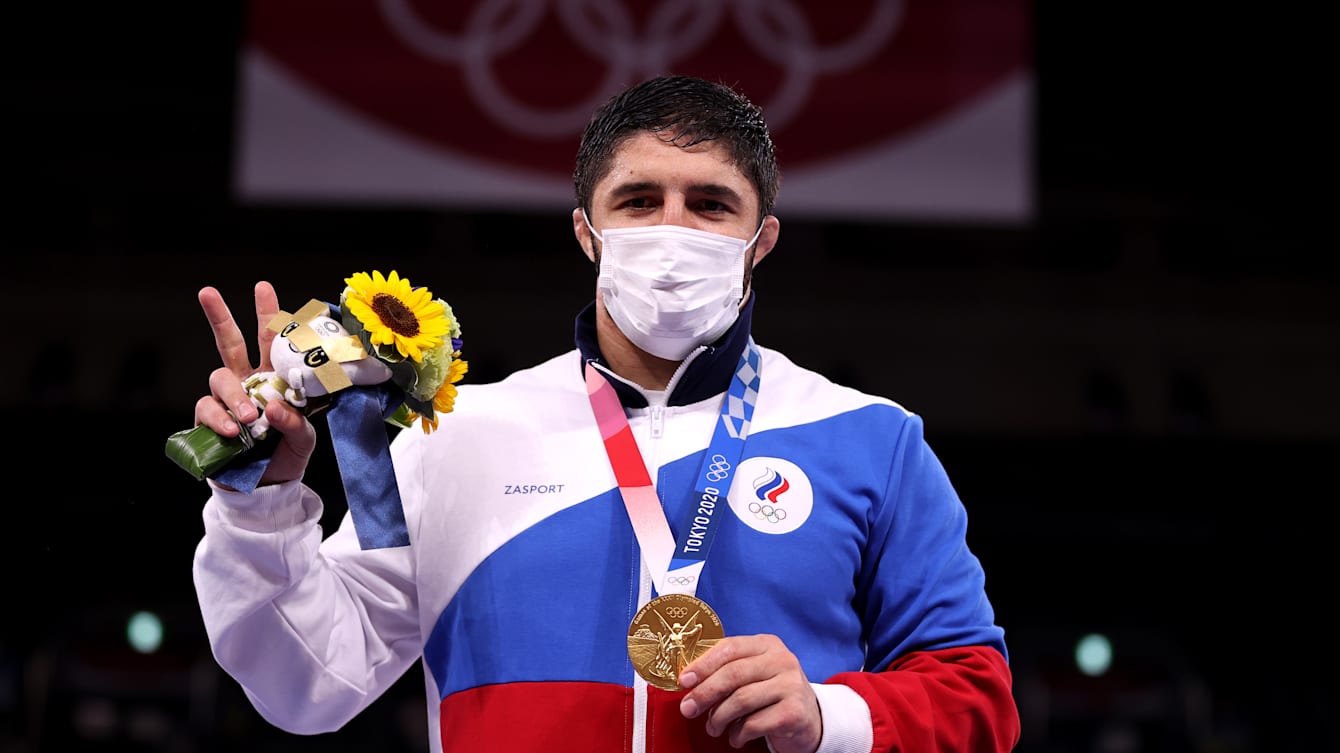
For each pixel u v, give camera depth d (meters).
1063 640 8.55
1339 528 8.36
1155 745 8.41
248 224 9.69
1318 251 9.96
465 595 1.93
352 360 1.82
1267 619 8.52
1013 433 8.54
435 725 1.94
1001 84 6.51
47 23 8.81
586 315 2.13
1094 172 9.65
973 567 2.03
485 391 2.11
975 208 6.45
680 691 1.80
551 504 1.95
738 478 1.97
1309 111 9.12
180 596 8.32
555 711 1.81
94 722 8.13
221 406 1.80
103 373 9.48
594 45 6.47
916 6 6.54
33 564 8.09
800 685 1.71
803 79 6.48
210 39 8.99
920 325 9.86
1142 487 8.41
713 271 1.97
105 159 9.44
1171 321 9.95
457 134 6.48
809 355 9.77
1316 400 9.87
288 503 1.85
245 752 8.17
